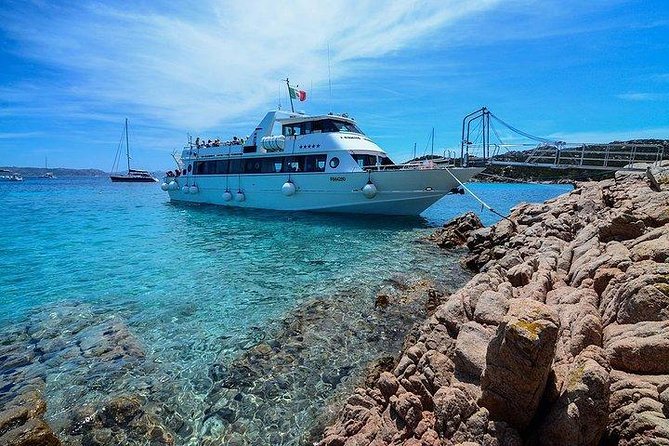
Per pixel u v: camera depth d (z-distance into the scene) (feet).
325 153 84.12
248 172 99.50
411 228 77.15
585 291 21.90
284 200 92.84
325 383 23.03
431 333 21.34
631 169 75.15
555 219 50.62
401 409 16.57
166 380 23.43
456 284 41.42
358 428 17.26
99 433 19.07
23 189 262.47
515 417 13.69
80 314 33.78
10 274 46.57
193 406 21.03
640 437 11.85
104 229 80.84
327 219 85.51
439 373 17.93
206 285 41.63
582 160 76.43
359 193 80.79
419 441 15.03
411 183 76.64
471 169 73.67
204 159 110.63
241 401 21.45
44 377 23.81
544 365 12.81
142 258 54.54
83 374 24.14
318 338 28.50
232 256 55.06
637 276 18.85
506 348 13.16
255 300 36.68
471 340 18.78
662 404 12.53
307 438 18.71
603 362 14.55
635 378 14.10
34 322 32.01
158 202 150.20
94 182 444.55
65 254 57.41
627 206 41.55
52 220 94.99
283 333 29.37
